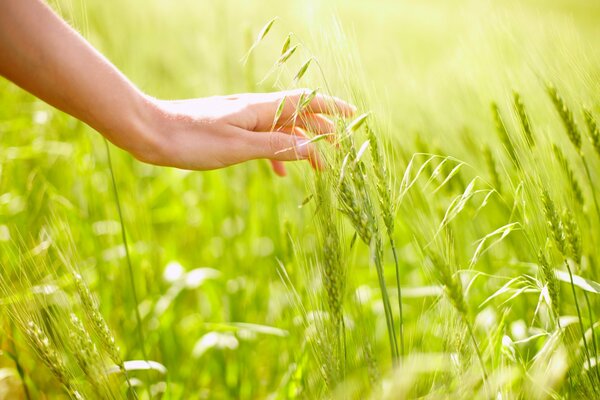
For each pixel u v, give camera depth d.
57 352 1.12
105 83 1.07
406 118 1.48
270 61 1.89
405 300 1.57
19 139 1.82
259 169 1.63
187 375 1.42
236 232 1.67
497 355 1.17
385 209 1.07
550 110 1.26
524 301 1.31
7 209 1.55
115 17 2.17
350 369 1.11
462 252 1.40
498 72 1.27
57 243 1.34
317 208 1.09
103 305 1.43
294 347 1.30
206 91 2.13
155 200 2.00
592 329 1.11
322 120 1.15
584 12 3.48
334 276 1.08
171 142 1.10
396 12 3.39
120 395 1.13
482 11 1.29
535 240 1.12
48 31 1.05
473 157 1.40
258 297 1.53
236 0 2.47
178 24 2.52
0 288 1.18
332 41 1.10
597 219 1.26
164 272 1.59
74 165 1.68
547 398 1.10
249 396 1.40
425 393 1.10
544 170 1.14
